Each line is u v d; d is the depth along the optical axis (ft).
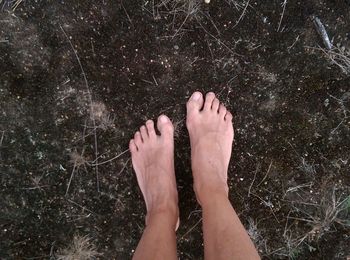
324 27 4.52
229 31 4.50
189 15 4.44
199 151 4.52
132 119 4.64
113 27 4.43
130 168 4.71
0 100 4.43
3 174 4.55
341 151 4.77
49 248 4.68
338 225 4.86
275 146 4.76
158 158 4.57
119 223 4.74
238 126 4.74
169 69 4.56
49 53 4.41
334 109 4.70
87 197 4.68
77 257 4.69
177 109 4.67
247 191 4.82
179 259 4.85
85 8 4.36
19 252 4.65
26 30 4.35
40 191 4.61
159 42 4.49
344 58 4.56
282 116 4.71
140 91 4.58
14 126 4.50
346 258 4.92
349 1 4.46
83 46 4.44
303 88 4.65
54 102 4.50
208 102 4.62
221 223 3.84
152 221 4.15
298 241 4.88
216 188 4.25
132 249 4.78
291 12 4.48
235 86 4.63
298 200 4.83
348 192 4.83
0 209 4.58
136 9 4.41
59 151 4.58
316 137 4.75
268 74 4.60
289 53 4.57
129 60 4.51
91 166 4.64
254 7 4.46
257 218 4.85
